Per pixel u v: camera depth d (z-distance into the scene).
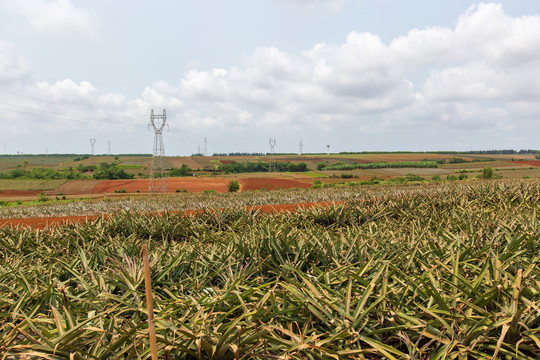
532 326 2.74
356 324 2.63
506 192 10.64
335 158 175.75
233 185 64.81
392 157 174.75
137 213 9.14
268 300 3.21
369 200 10.39
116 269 4.13
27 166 142.25
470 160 138.75
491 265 3.12
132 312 3.26
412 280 3.07
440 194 11.61
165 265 4.28
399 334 2.60
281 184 77.69
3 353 2.30
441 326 2.71
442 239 4.90
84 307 3.29
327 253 4.60
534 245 4.21
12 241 6.60
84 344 2.56
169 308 3.04
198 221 8.77
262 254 4.68
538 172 87.06
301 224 8.09
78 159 173.75
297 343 2.51
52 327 2.93
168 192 67.56
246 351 2.48
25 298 3.23
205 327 2.64
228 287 3.57
